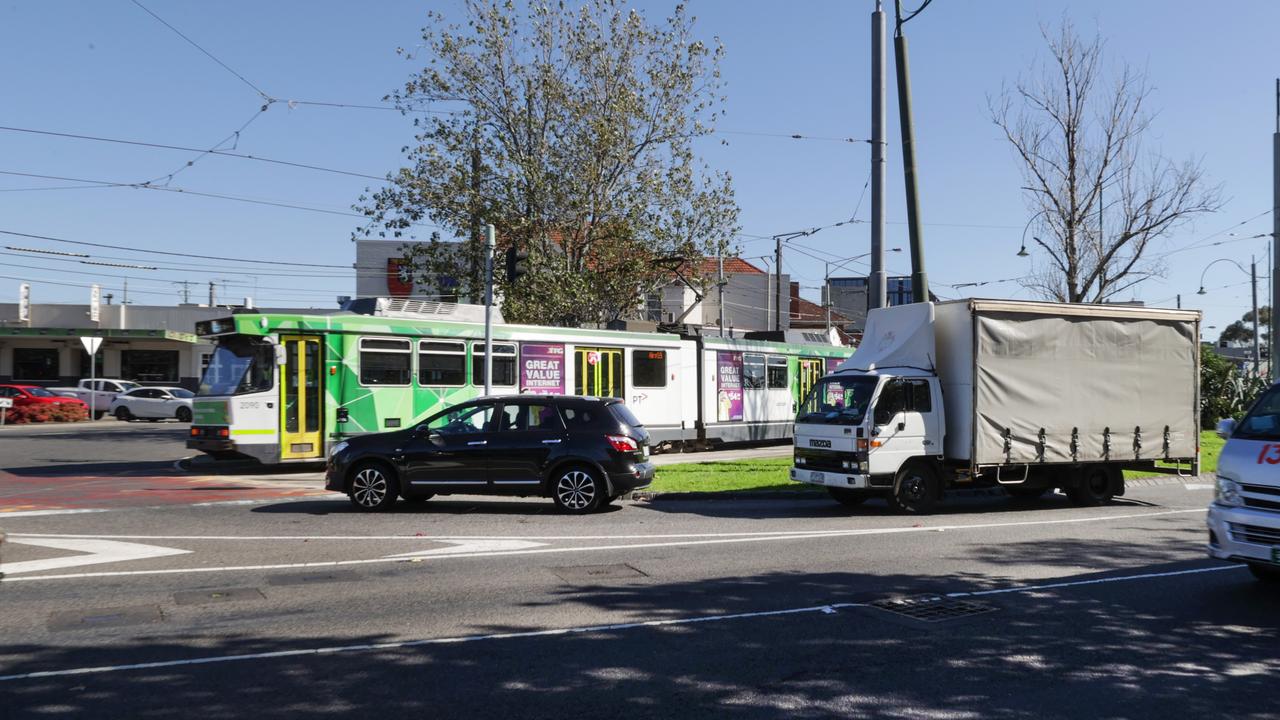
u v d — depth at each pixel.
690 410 24.58
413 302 20.36
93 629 6.53
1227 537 7.54
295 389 17.95
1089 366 14.18
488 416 13.13
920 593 7.89
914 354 13.92
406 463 12.89
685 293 58.19
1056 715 4.96
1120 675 5.66
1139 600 7.64
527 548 10.08
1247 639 6.47
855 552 9.95
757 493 15.06
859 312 78.12
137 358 48.34
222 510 13.02
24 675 5.49
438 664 5.77
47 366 46.91
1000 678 5.59
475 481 12.88
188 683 5.37
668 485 15.76
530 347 21.28
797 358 28.00
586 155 27.84
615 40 28.22
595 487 12.88
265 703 5.04
